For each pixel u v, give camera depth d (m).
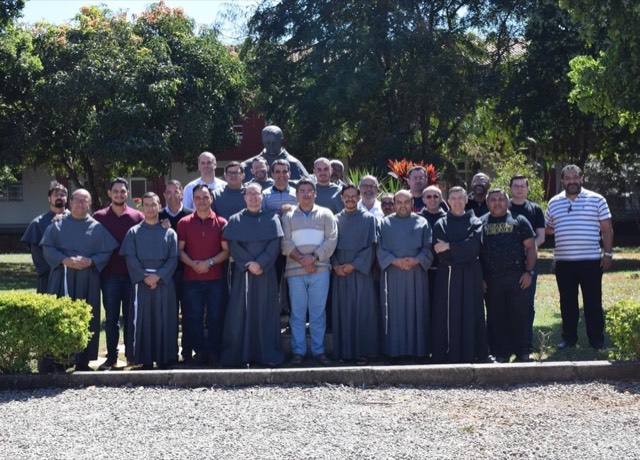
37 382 7.30
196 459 5.24
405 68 21.22
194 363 8.52
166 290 8.23
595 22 11.71
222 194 8.96
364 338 8.45
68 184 32.25
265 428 5.91
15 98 21.62
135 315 8.22
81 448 5.49
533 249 8.34
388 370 7.28
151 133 20.67
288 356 8.91
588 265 8.89
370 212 9.03
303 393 6.97
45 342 7.38
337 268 8.43
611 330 7.71
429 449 5.39
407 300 8.35
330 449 5.41
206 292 8.47
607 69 11.64
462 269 8.22
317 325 8.52
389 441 5.58
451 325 8.22
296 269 8.48
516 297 8.23
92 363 8.63
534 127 22.05
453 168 22.86
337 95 20.78
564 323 9.10
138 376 7.32
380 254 8.39
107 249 8.24
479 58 23.28
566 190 9.02
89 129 20.88
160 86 20.48
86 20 21.58
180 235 8.43
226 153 31.48
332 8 22.03
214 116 22.48
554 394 6.87
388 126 22.64
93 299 8.19
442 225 8.28
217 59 22.53
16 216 33.28
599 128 21.42
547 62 21.41
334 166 10.02
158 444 5.57
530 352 8.59
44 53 21.61
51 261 8.10
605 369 7.36
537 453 5.31
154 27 22.55
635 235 30.31
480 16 22.91
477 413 6.29
